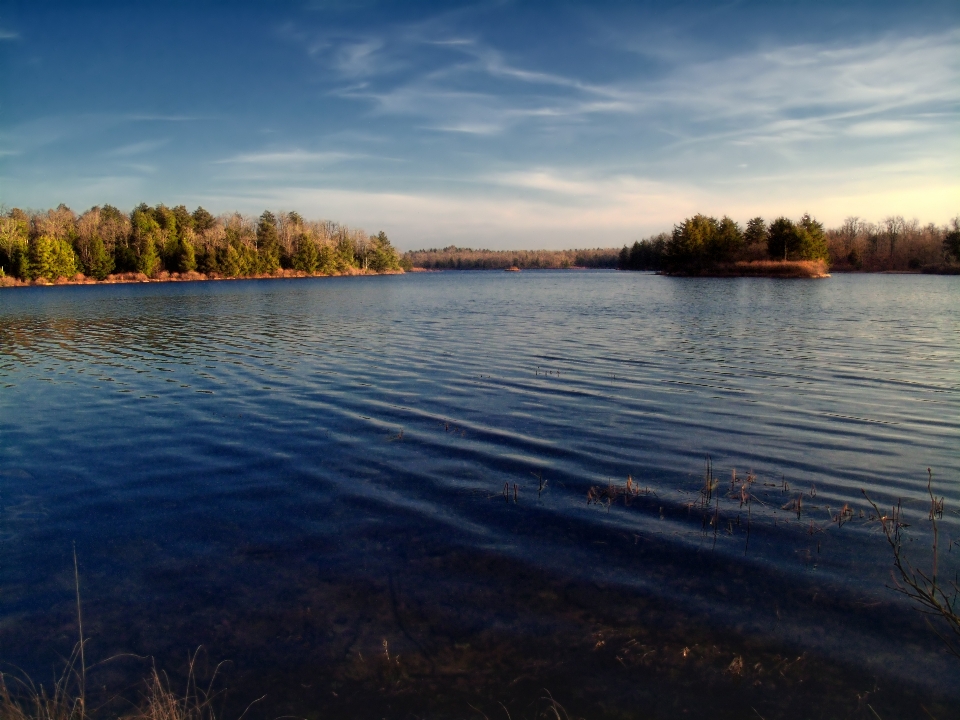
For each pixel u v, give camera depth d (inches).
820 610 207.3
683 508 288.4
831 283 2664.9
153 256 3843.5
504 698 169.5
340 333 1010.1
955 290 2089.1
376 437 406.6
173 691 173.8
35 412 487.8
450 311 1455.5
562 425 430.9
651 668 180.2
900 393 522.0
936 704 164.9
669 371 629.9
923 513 280.8
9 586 227.8
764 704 166.1
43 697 170.6
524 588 222.4
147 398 534.6
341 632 198.8
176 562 243.6
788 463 350.3
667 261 4264.3
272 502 301.0
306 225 5556.1
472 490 313.0
